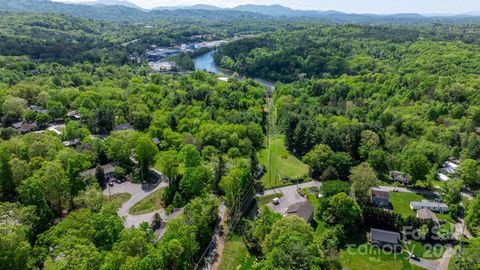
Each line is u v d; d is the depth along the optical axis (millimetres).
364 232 83562
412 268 72688
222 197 95500
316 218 88125
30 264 55188
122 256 54594
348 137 127438
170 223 71500
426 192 104250
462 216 91688
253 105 175750
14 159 81312
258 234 75375
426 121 153000
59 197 79000
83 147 109500
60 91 163125
